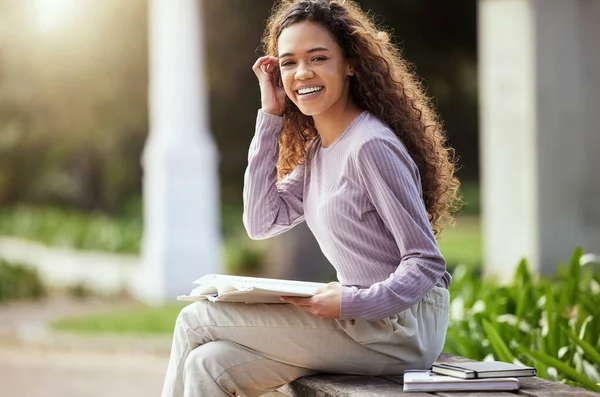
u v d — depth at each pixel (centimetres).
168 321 1389
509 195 1235
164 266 1689
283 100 472
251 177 470
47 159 3244
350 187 422
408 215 406
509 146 1234
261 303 428
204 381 420
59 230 2948
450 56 1986
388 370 434
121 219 3116
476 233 3206
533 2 1197
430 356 441
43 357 1192
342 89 438
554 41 1199
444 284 452
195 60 1716
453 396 392
